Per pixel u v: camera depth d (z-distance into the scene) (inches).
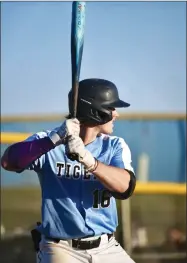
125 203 566.9
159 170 711.1
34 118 708.7
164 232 608.4
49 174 332.2
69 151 300.0
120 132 716.7
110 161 332.2
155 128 717.3
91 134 335.0
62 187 330.6
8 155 315.3
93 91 324.2
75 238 330.0
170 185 590.6
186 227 611.8
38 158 323.9
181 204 612.4
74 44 325.4
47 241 334.6
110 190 319.0
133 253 593.0
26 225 616.7
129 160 334.0
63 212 329.1
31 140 325.4
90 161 303.0
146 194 594.9
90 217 330.3
